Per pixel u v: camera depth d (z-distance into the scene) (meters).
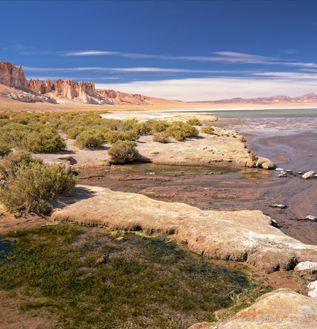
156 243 5.88
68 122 30.19
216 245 5.40
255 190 10.51
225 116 73.69
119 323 3.40
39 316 3.49
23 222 6.88
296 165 15.58
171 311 3.66
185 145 19.81
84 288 4.14
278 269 4.84
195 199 9.26
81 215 7.05
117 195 8.71
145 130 24.50
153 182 11.48
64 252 5.34
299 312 2.86
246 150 18.88
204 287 4.28
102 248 5.57
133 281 4.38
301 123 46.53
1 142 15.36
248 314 3.03
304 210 8.40
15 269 4.68
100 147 17.80
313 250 5.13
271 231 6.12
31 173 7.72
